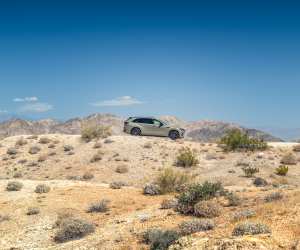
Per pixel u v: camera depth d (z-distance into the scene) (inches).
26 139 2011.6
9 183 1065.5
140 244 614.5
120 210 861.2
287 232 489.4
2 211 898.1
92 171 1579.7
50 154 1787.6
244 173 1478.8
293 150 1782.7
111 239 668.7
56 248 684.7
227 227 566.3
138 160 1656.0
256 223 509.7
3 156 1827.0
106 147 1785.2
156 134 1866.4
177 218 728.3
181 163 1599.4
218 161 1647.4
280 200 703.1
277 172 1482.5
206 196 792.9
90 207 874.1
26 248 715.4
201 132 7524.6
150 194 1002.1
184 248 482.9
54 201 949.2
